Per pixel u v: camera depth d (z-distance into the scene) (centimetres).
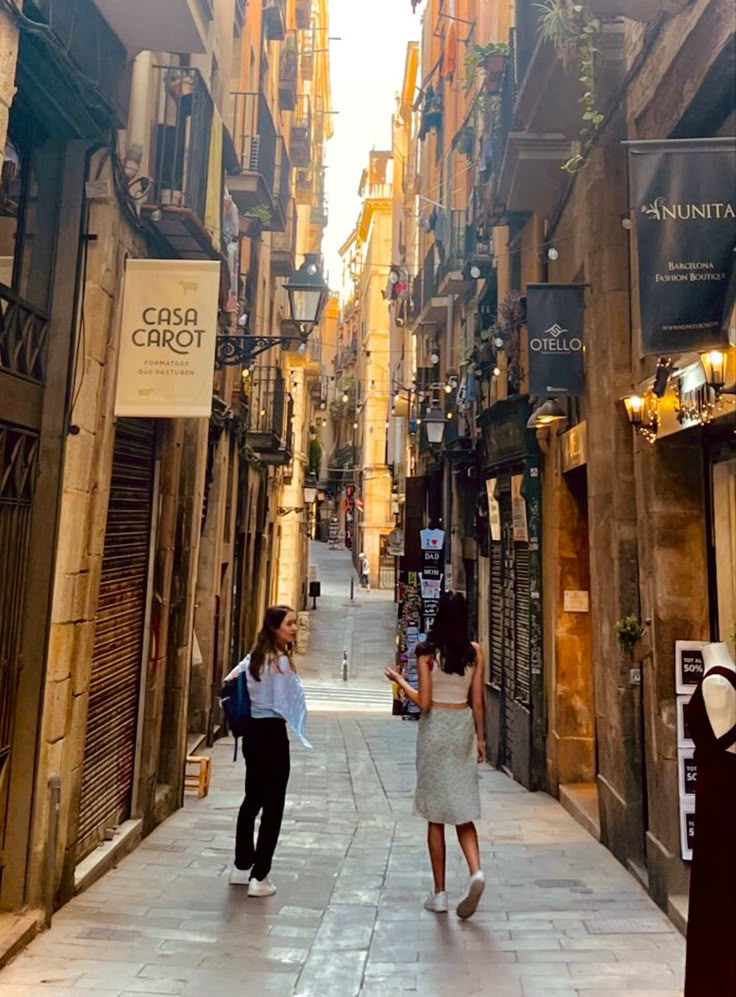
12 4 376
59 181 519
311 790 938
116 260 557
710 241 406
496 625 1202
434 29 2111
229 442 1277
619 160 702
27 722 475
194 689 1202
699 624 548
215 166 729
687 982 317
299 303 896
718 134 512
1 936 422
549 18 606
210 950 432
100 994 372
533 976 402
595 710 735
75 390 512
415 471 2248
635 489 652
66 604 499
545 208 953
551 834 730
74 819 519
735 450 517
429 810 497
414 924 478
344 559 6103
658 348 405
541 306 775
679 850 499
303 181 2453
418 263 2423
